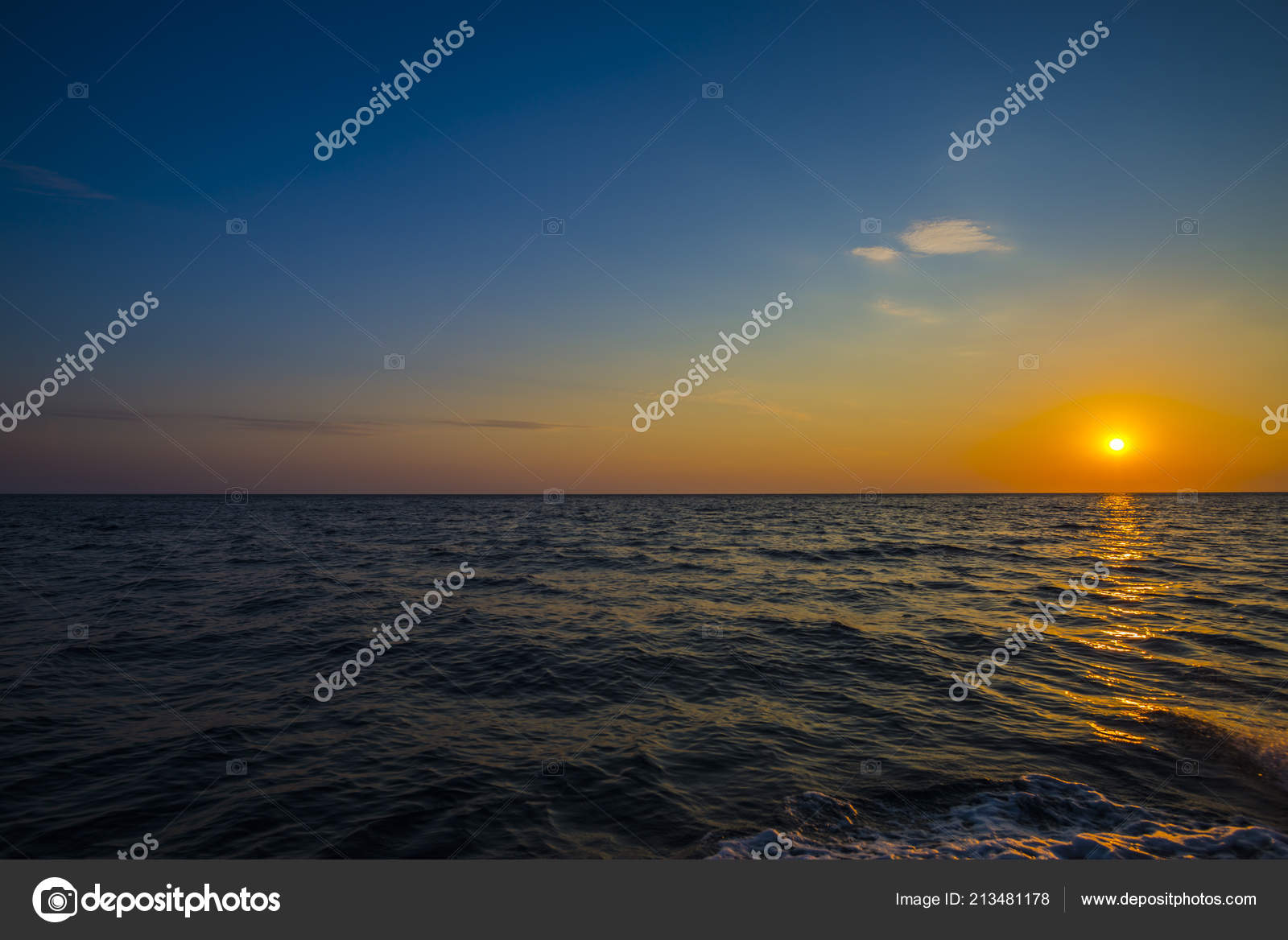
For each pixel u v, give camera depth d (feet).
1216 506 341.82
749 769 25.46
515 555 97.91
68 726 29.07
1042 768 25.45
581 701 33.32
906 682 36.42
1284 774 24.75
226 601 58.70
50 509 283.79
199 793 23.08
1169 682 35.94
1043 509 306.35
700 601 60.75
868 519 207.51
